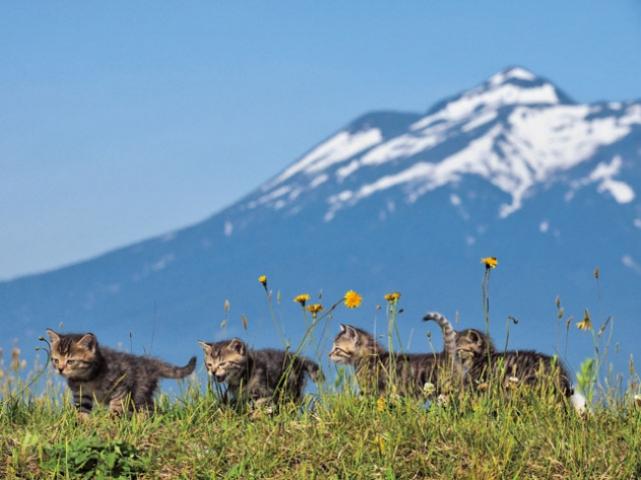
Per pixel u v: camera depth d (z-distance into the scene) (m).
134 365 14.76
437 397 13.91
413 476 11.48
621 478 11.41
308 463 11.66
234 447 11.98
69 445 11.60
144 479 11.33
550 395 13.70
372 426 12.55
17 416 13.22
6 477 11.13
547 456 11.80
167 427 12.66
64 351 14.27
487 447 11.95
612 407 13.79
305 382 15.53
